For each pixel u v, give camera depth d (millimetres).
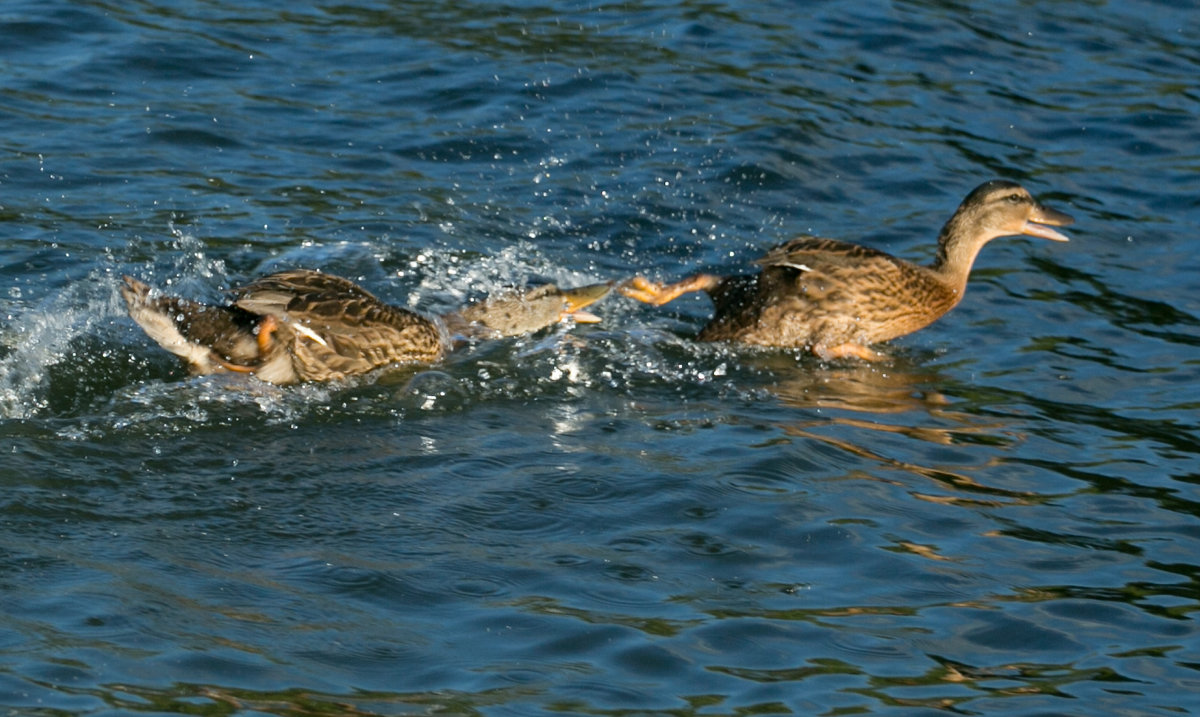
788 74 20141
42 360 12617
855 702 8656
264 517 10477
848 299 13859
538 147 17812
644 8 21891
